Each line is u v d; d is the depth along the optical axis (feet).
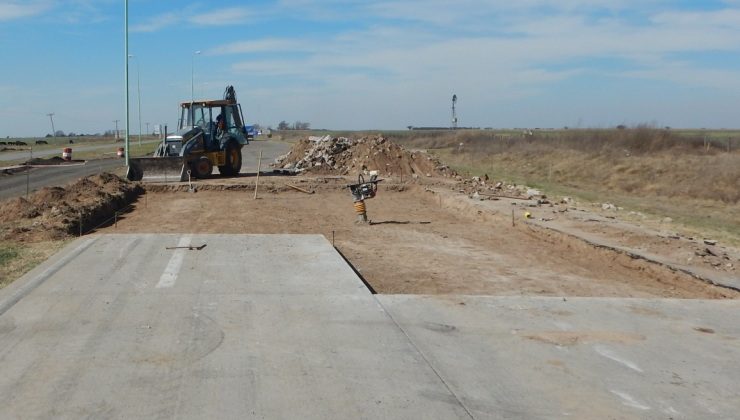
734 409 16.47
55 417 15.10
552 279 34.32
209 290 26.58
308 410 15.65
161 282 27.73
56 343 20.11
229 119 95.45
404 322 22.90
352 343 20.53
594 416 15.85
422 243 44.91
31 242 38.34
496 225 54.80
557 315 24.47
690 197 86.58
